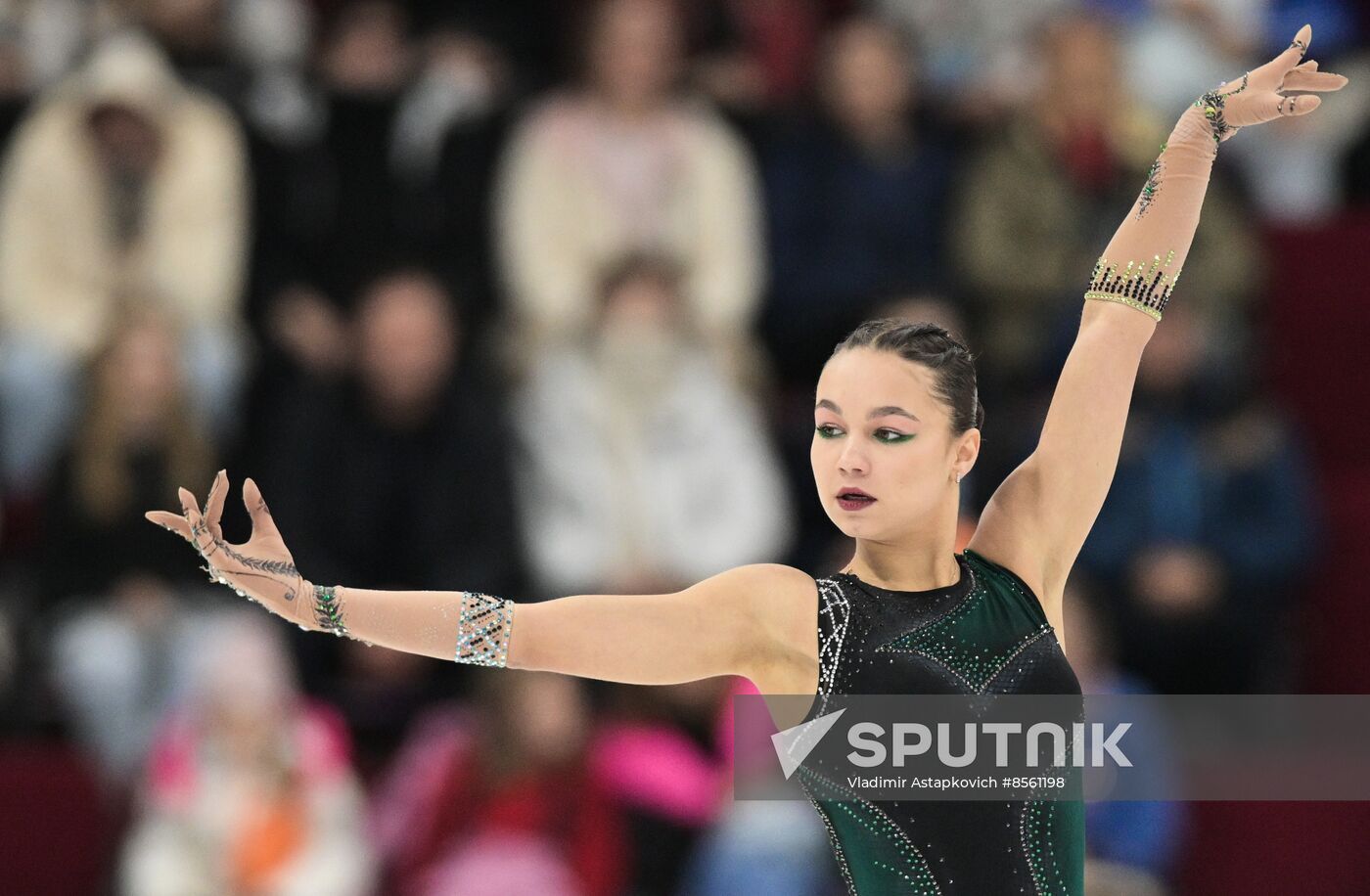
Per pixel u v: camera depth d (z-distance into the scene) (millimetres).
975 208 33438
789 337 33812
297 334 31531
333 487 29781
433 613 10555
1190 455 31281
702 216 32875
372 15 35719
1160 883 26484
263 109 32812
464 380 30328
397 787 27828
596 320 31234
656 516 30609
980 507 29984
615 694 28438
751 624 10750
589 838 26609
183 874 26203
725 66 36188
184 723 27328
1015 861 10641
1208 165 11977
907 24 37875
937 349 10781
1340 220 37438
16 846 28344
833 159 34031
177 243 31422
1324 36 38844
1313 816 28297
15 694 29516
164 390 29844
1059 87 33500
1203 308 33125
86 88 31875
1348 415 36188
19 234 31406
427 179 32938
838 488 10719
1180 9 36969
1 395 31188
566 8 36812
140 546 29609
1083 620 27594
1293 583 32344
